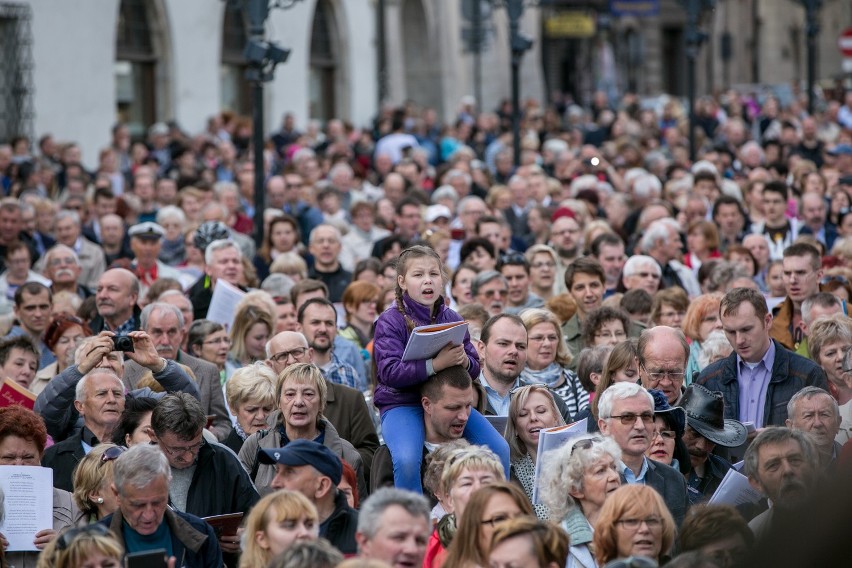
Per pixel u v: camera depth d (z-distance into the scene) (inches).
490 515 667.4
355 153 3107.8
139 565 678.5
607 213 1937.7
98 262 1715.1
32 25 2923.2
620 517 698.2
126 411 887.7
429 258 828.0
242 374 978.7
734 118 3508.9
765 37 6953.7
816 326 1008.9
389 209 2012.8
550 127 3631.9
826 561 352.5
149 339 951.0
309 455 756.0
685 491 834.8
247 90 3784.5
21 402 1021.8
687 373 1132.5
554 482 776.9
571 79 6210.6
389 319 831.1
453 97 4731.8
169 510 778.8
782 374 992.9
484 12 4409.5
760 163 2635.3
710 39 6481.3
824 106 4311.0
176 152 2637.8
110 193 1974.7
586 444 776.9
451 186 2171.5
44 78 2962.6
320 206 2064.5
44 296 1256.8
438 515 810.8
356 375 1168.2
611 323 1135.0
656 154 2726.4
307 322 1153.4
